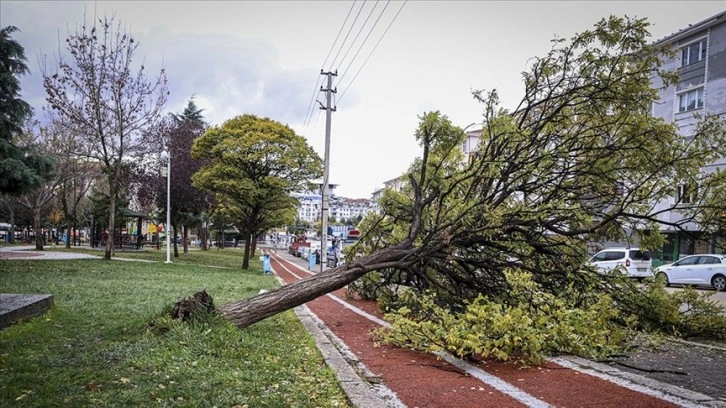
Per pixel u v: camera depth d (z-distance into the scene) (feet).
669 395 14.49
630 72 26.68
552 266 26.25
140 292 35.70
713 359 20.18
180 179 98.89
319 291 23.71
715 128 25.67
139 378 14.05
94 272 51.26
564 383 15.80
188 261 89.61
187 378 14.33
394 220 31.86
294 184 77.30
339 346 21.52
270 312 22.76
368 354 19.99
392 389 14.99
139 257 89.15
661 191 25.72
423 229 28.32
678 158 25.38
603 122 26.71
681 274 63.52
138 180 101.71
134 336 19.26
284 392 13.93
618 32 25.94
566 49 27.20
